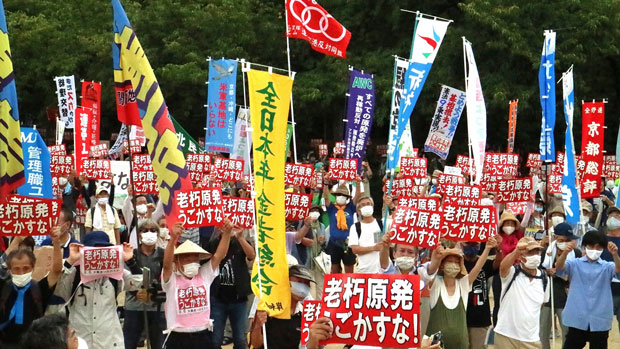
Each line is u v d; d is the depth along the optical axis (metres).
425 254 12.39
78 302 9.55
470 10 29.05
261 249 9.20
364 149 18.23
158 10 32.28
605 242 10.93
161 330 10.68
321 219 16.91
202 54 32.12
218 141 18.98
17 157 9.51
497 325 10.63
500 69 30.41
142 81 10.18
